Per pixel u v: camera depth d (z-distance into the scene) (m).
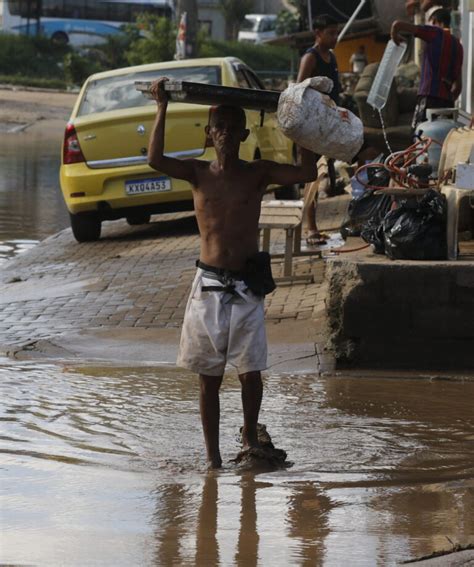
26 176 34.75
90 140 19.62
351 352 11.70
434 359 11.66
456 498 7.82
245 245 8.62
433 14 17.89
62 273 17.64
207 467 8.62
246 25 103.44
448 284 11.52
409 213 12.13
